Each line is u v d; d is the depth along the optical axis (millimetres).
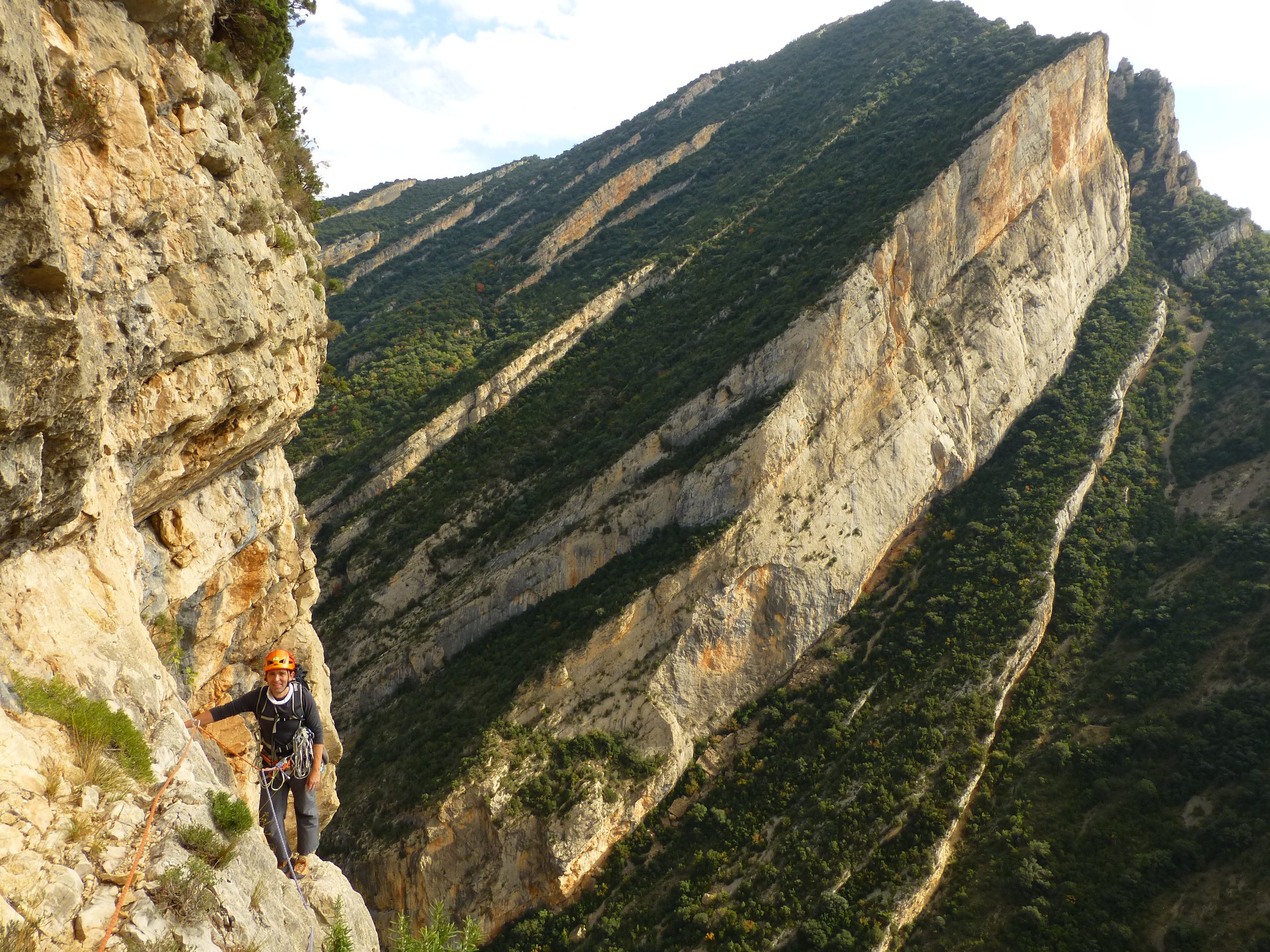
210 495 13828
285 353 14430
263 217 12102
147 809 5934
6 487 5633
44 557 6922
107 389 7801
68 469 6555
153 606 11820
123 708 6688
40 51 5340
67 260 5535
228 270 10625
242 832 6609
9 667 5750
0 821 4770
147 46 9219
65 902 4805
